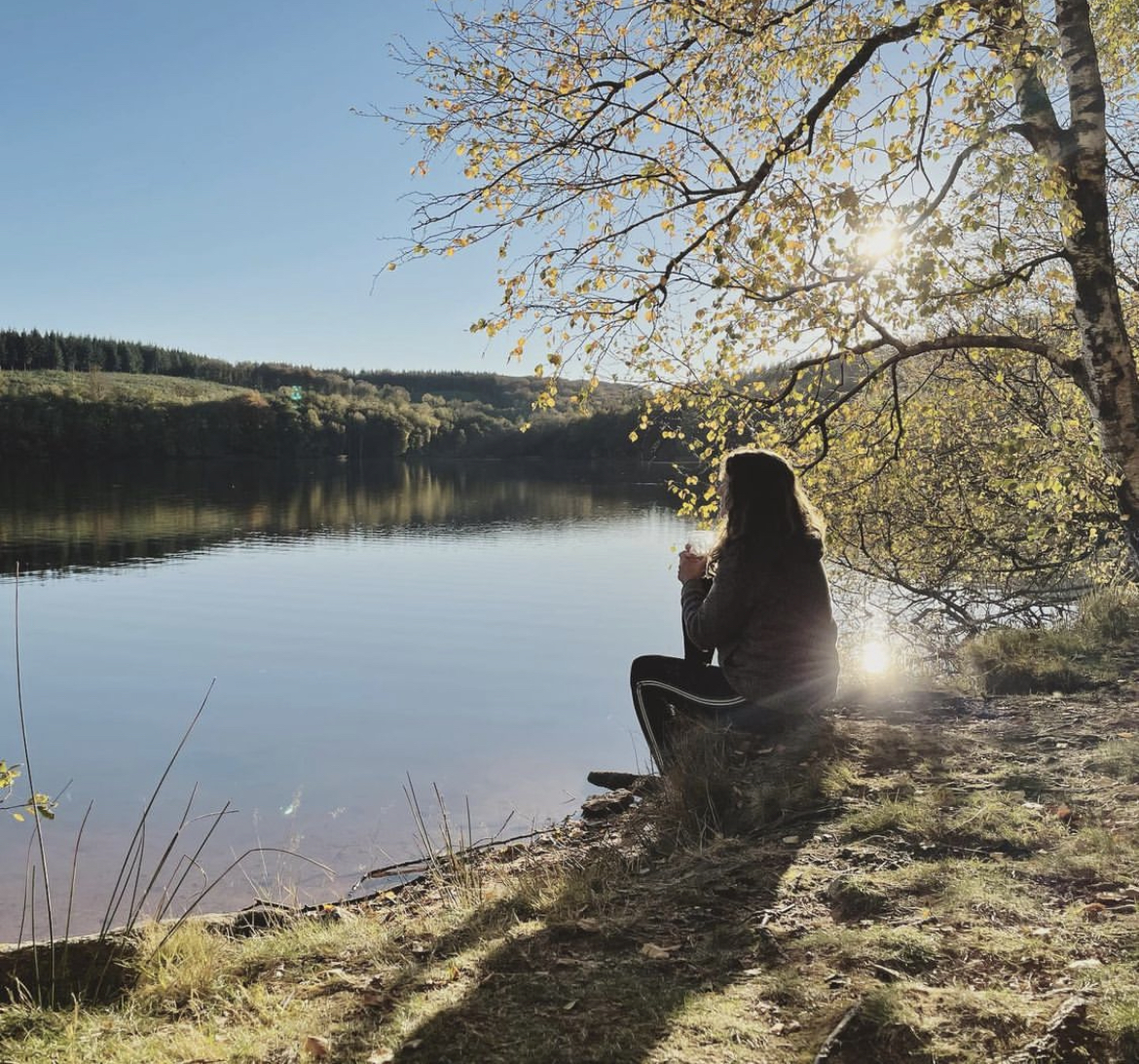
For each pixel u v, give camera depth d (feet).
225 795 24.18
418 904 13.21
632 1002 7.98
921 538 35.91
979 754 14.48
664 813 14.15
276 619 58.08
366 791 23.89
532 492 206.69
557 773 24.98
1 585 74.69
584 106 18.86
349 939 10.41
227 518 140.97
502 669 42.83
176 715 34.09
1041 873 9.95
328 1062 7.36
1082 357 19.53
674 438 24.54
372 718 33.09
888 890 9.84
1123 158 24.47
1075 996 7.22
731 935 9.27
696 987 8.25
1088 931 8.47
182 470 313.12
